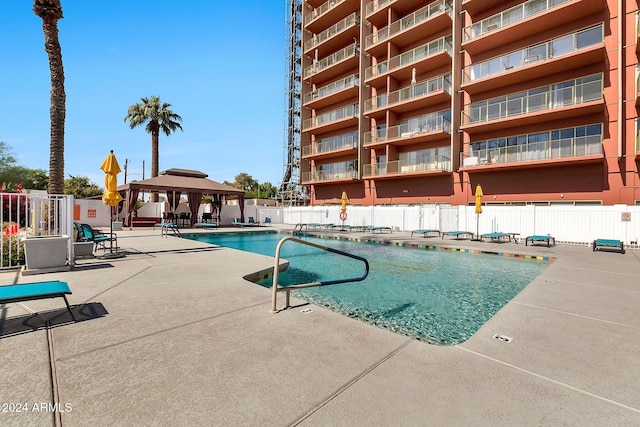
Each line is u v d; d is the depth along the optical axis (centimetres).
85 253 850
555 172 1847
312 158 3353
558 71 1861
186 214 2666
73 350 289
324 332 340
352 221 2466
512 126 2025
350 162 3045
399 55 2562
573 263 877
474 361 279
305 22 3525
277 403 212
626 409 212
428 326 479
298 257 1177
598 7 1709
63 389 225
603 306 456
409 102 2403
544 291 546
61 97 1020
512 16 1991
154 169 3253
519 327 369
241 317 385
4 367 255
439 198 2344
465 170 2120
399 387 234
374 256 1184
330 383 238
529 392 230
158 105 3247
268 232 2122
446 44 2262
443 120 2253
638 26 1584
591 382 246
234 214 3020
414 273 877
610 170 1664
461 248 1262
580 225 1438
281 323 366
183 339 317
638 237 1298
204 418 195
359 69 2912
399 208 2175
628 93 1622
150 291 507
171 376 244
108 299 459
